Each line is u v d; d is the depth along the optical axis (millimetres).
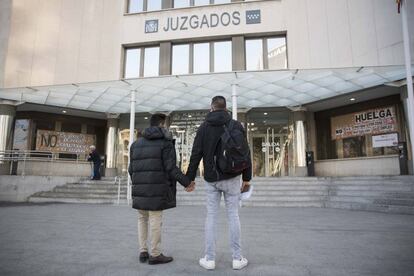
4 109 15211
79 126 19359
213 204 3566
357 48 13633
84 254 4070
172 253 4129
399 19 12469
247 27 15859
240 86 12836
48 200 12812
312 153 16422
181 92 13547
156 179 3633
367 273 3240
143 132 3857
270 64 15750
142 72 16672
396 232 5629
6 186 13039
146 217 3818
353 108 16156
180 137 17234
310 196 11414
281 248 4391
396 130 14391
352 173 15703
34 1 16703
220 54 16234
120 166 18156
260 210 9609
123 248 4414
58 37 16625
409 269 3371
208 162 3529
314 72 11344
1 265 3545
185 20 16375
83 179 14906
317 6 15008
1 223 6730
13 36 16156
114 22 16938
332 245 4574
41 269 3396
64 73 16375
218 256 3971
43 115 18109
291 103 16156
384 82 12680
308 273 3246
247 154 3457
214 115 3574
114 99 14805
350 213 8719
